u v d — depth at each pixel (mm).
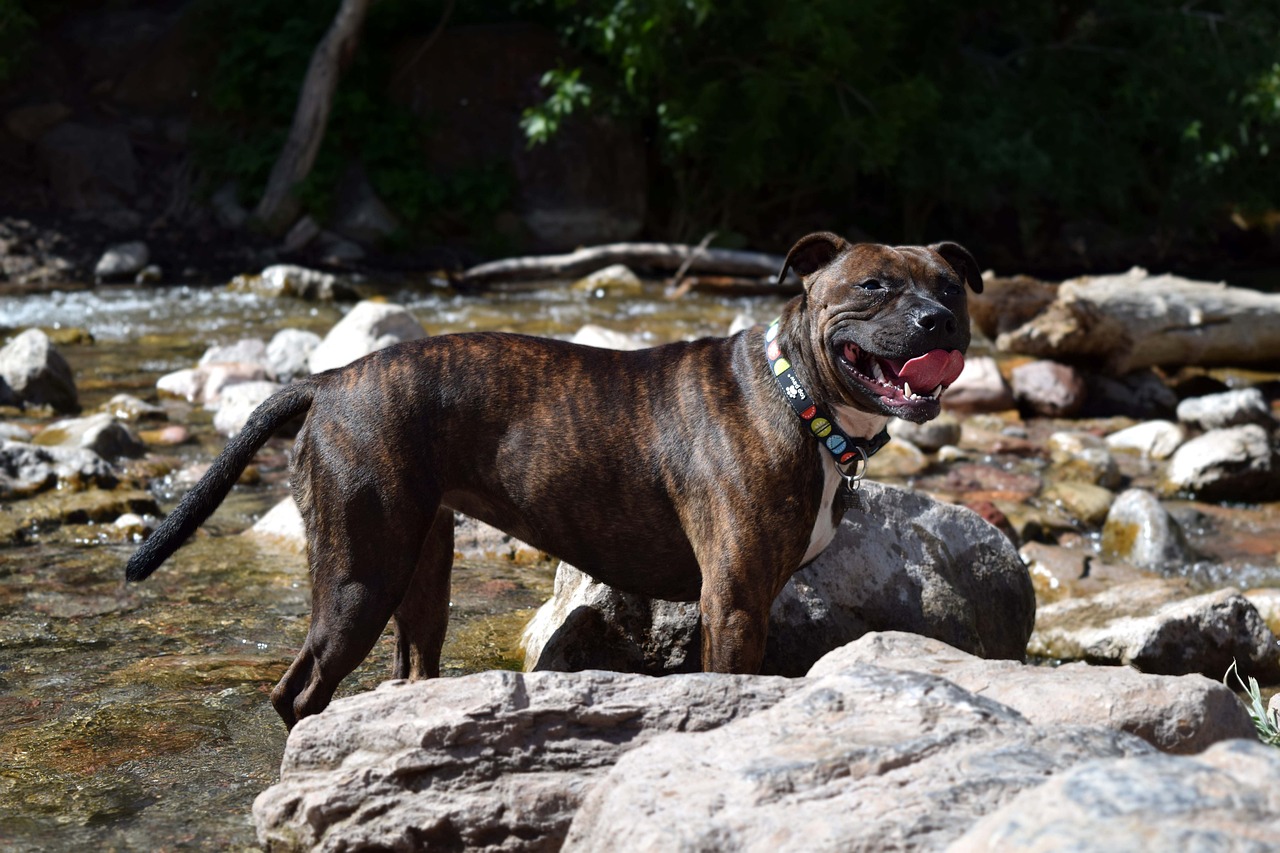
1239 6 20547
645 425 4242
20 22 18328
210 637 5551
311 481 4191
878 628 5172
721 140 19094
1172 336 11352
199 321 13594
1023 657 5578
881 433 4262
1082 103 20547
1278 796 2262
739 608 4102
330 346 10383
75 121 18734
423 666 4648
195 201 18312
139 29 19703
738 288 17250
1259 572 7203
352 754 3438
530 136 17484
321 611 4164
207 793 4090
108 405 9711
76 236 17234
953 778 2777
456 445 4250
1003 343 11469
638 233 19672
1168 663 5676
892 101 18734
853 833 2605
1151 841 2057
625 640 5043
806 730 3062
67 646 5422
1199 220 20750
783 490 4117
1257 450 8656
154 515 7359
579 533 4297
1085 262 20688
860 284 4043
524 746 3395
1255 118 20500
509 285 17016
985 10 20891
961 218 21234
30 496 7398
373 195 18469
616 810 2896
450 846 3289
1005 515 7648
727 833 2703
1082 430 10336
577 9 19672
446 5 20344
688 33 18703
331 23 19062
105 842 3744
